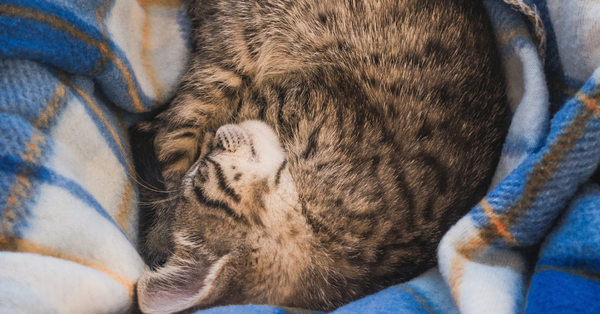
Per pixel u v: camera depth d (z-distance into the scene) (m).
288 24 0.61
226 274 0.55
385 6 0.60
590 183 0.49
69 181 0.51
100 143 0.55
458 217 0.57
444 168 0.57
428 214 0.57
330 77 0.60
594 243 0.47
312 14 0.61
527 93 0.53
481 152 0.57
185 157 0.62
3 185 0.49
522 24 0.55
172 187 0.61
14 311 0.47
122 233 0.53
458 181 0.57
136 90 0.57
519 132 0.53
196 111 0.62
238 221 0.57
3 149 0.49
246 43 0.61
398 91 0.58
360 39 0.60
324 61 0.61
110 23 0.56
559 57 0.54
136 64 0.58
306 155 0.59
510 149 0.54
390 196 0.57
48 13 0.51
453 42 0.58
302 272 0.57
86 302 0.49
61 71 0.53
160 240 0.59
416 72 0.58
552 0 0.54
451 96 0.58
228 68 0.62
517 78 0.56
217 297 0.55
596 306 0.46
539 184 0.49
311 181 0.58
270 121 0.61
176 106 0.61
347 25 0.60
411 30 0.59
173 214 0.59
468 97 0.58
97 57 0.54
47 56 0.52
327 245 0.57
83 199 0.51
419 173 0.57
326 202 0.57
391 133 0.58
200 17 0.61
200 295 0.54
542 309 0.46
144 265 0.55
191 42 0.62
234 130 0.59
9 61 0.51
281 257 0.57
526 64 0.54
